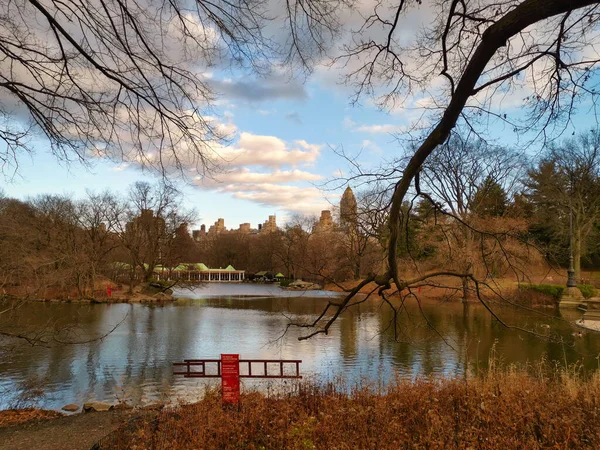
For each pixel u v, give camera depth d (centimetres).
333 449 582
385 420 700
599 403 772
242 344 2430
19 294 1416
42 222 2867
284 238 8738
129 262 5653
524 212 3547
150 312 4009
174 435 723
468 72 264
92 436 1030
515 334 2345
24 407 1390
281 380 1594
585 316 2684
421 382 1143
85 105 414
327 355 2075
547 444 612
